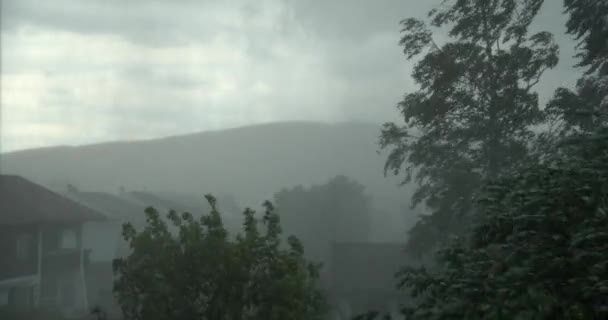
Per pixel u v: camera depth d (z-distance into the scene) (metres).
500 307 5.88
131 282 11.25
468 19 25.34
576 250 6.03
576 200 6.58
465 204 23.36
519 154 23.70
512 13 25.20
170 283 10.87
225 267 10.66
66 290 37.41
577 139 7.85
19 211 34.78
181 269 10.87
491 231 7.38
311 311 11.75
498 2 25.25
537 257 6.25
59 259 36.94
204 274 10.71
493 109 24.62
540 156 21.98
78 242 39.00
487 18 25.36
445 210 24.83
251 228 11.26
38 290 34.69
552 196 6.68
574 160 7.38
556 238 6.27
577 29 23.00
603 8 22.08
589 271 5.85
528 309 5.66
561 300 5.73
